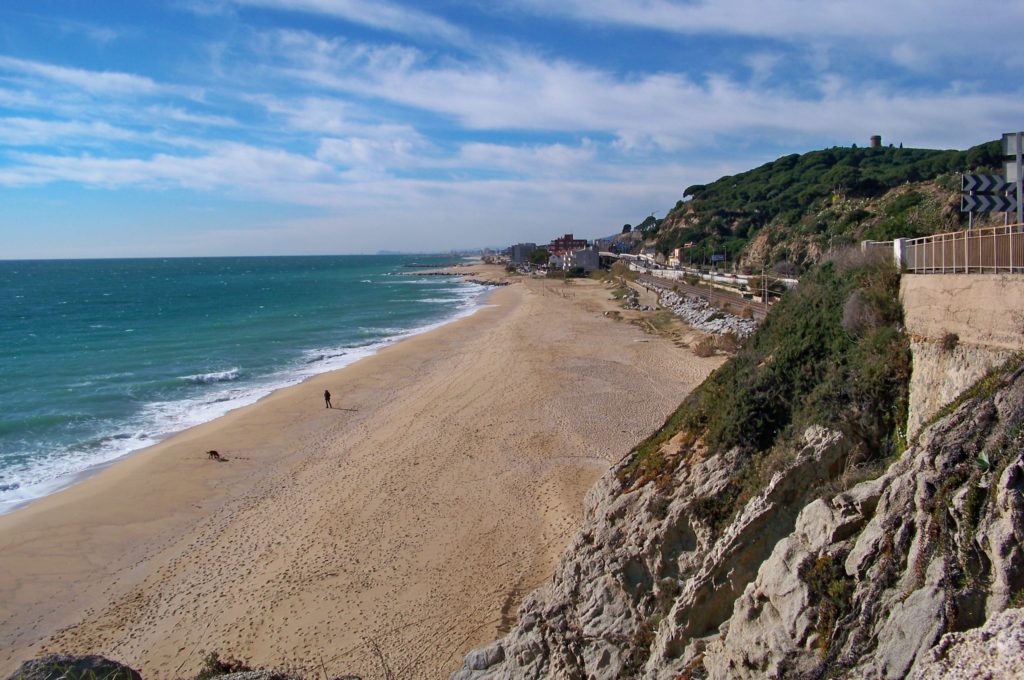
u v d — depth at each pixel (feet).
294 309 305.53
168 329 232.94
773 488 32.45
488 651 43.16
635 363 141.69
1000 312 28.37
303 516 72.84
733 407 39.65
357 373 147.33
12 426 111.34
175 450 97.35
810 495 32.30
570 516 67.10
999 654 18.37
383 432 101.81
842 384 35.70
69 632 54.49
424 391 127.03
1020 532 20.97
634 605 37.11
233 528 71.46
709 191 536.01
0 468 92.58
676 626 32.60
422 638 50.29
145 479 86.43
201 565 63.98
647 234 565.12
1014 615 19.12
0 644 53.26
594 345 167.02
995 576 20.90
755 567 31.94
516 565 59.11
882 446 32.96
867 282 39.68
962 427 25.03
